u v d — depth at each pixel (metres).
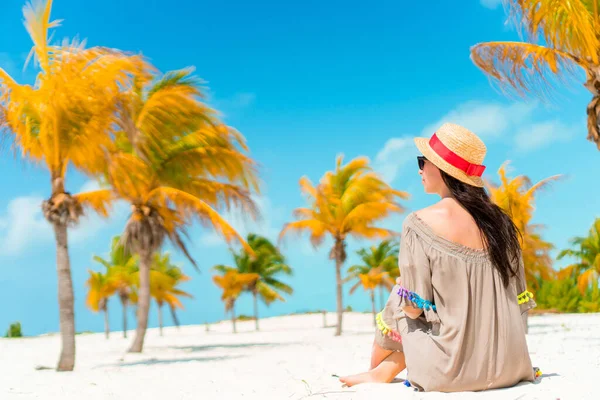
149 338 30.77
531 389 2.74
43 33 10.18
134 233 16.16
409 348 2.96
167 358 13.64
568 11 9.66
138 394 5.33
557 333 13.49
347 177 24.84
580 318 24.94
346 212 24.45
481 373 2.79
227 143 16.47
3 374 9.73
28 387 6.93
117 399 5.10
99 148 11.01
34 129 10.84
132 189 15.24
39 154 10.70
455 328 2.81
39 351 21.39
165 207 16.62
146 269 16.66
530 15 9.87
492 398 2.61
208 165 16.53
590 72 10.33
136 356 14.71
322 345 15.68
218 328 44.97
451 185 2.99
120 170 12.68
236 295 38.28
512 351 2.84
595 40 9.78
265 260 39.66
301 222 24.45
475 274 2.85
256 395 3.71
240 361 10.22
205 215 15.80
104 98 10.57
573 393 2.62
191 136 16.19
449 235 2.88
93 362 13.34
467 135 3.01
